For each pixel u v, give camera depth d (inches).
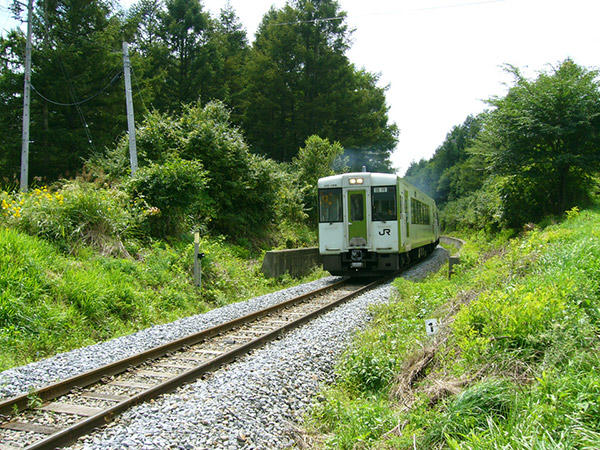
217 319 359.3
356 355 246.8
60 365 240.2
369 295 450.0
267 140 1549.0
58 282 338.0
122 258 446.0
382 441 159.2
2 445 154.6
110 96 1038.4
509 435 130.6
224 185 713.6
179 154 692.1
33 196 441.4
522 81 813.9
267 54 1498.5
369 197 569.0
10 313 288.0
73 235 419.5
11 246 341.7
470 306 230.5
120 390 209.5
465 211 1865.2
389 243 562.3
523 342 188.9
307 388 218.2
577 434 123.4
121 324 345.1
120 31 1189.1
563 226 611.8
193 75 1433.3
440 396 174.7
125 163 701.9
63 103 959.0
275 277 607.2
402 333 290.2
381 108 1708.9
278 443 167.2
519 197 881.5
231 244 693.9
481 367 181.9
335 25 1503.4
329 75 1480.1
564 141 793.6
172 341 277.0
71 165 987.3
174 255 487.5
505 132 800.3
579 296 222.5
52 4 1016.2
